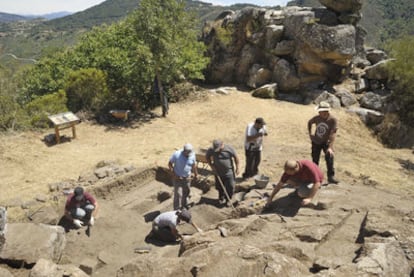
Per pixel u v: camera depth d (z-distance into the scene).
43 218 6.89
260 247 4.71
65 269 4.77
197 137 13.21
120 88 16.58
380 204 6.38
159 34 14.10
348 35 16.38
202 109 16.17
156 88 15.52
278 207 6.48
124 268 4.75
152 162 10.60
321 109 7.14
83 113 14.63
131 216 7.51
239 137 13.27
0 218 4.65
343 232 5.32
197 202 8.31
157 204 8.62
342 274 3.79
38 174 9.71
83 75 15.23
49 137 12.21
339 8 17.50
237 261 4.21
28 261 5.40
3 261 5.43
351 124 15.46
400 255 4.12
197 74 16.97
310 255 4.53
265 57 18.84
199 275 4.15
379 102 16.48
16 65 22.61
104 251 6.23
